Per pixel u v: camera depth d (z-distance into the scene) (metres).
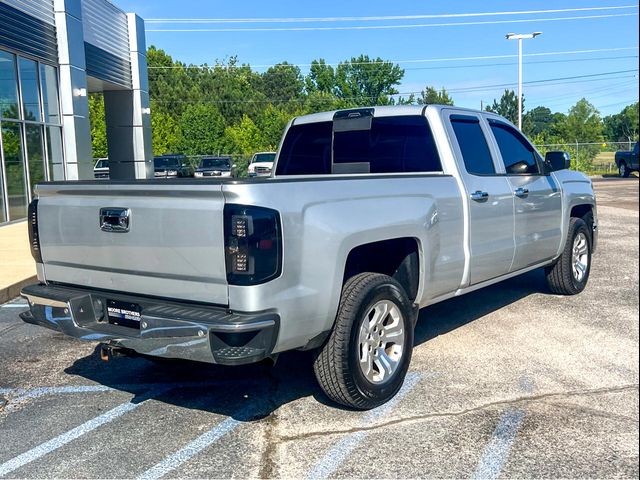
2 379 4.83
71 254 4.15
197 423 3.94
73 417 4.07
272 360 3.67
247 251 3.32
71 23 16.91
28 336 6.05
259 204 3.36
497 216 5.36
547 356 5.01
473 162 5.31
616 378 4.52
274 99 79.44
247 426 3.88
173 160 31.12
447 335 5.61
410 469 3.29
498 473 3.23
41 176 15.98
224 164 31.44
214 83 69.12
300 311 3.55
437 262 4.63
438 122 5.09
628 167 32.81
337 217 3.76
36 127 15.77
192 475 3.29
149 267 3.71
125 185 3.73
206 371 4.91
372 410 4.06
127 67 22.77
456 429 3.74
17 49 14.51
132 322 3.88
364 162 5.61
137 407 4.22
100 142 41.22
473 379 4.54
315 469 3.32
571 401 4.12
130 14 22.95
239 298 3.36
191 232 3.48
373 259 4.56
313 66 73.06
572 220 6.94
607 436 3.62
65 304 4.00
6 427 3.94
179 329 3.42
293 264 3.50
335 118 5.78
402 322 4.24
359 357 3.92
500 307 6.58
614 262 9.25
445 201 4.71
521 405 4.07
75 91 17.14
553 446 3.51
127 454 3.54
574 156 39.81
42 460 3.49
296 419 3.95
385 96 71.25
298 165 6.15
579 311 6.39
